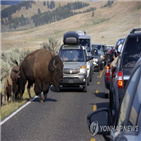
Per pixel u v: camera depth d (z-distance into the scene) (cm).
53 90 5656
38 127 2859
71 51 5794
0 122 3117
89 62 6512
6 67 6394
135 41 2780
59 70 4153
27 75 4412
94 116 1102
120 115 969
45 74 4206
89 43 9938
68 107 3878
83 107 3856
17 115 3456
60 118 3234
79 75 5259
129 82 1019
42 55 4278
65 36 8025
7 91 4672
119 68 2677
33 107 3953
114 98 2673
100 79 7512
